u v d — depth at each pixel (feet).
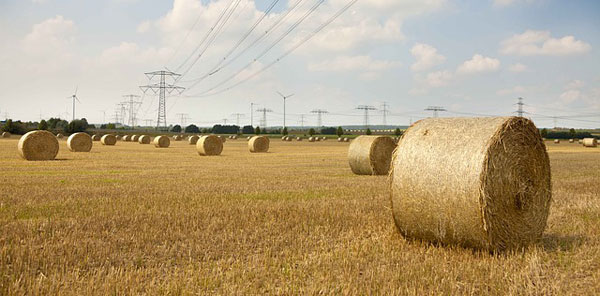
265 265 23.81
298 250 26.86
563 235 31.94
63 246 26.78
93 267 23.48
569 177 70.44
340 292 20.13
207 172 76.48
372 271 22.22
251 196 48.21
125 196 46.50
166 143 185.06
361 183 60.95
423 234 29.50
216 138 132.36
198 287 20.47
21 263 22.91
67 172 73.15
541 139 30.19
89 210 38.32
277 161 107.65
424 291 20.18
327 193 50.96
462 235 27.71
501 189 27.78
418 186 29.07
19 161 94.27
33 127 362.33
